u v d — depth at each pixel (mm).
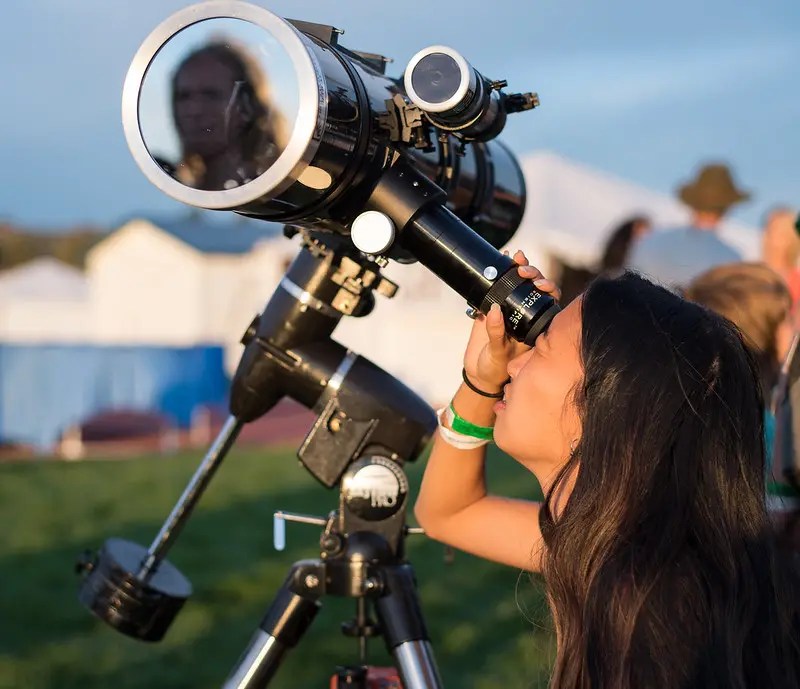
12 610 4371
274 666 1708
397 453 1730
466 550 1777
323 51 1402
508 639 3938
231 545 5414
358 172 1428
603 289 1360
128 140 1346
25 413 13070
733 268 2654
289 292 1756
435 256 1473
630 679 1164
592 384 1305
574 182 11914
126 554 1952
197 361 13766
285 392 1786
